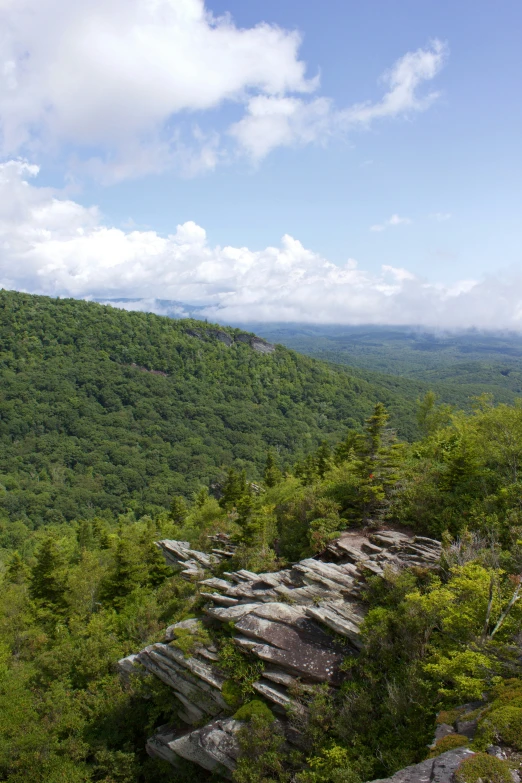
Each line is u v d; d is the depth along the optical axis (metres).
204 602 22.80
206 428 178.88
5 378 176.38
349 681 14.31
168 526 52.31
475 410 28.98
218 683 16.67
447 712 10.42
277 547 26.25
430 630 13.55
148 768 18.58
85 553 44.66
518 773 7.39
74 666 25.78
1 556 85.94
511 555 15.49
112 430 164.38
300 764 13.35
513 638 11.46
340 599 17.47
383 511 24.23
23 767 19.94
